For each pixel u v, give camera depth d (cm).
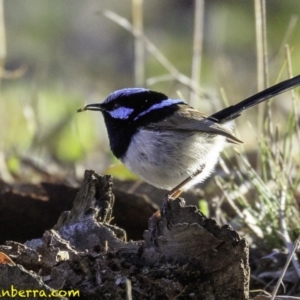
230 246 818
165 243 848
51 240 864
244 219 1090
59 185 1136
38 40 2753
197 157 1027
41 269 848
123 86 2523
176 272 829
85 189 973
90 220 938
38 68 2442
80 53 2767
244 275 817
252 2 2908
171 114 1020
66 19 2911
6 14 2825
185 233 834
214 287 825
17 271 788
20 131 1881
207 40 2664
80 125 1872
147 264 852
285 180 1123
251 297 958
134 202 1106
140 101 1035
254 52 2664
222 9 2866
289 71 1205
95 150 1909
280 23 2764
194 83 1467
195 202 1234
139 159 1019
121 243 912
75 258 841
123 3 3030
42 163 1658
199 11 1471
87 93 2397
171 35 2992
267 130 1183
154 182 1040
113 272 830
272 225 1088
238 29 2780
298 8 2817
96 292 813
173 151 1011
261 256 1073
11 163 1541
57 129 1798
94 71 2622
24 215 1123
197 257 833
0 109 2025
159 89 2308
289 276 1002
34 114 1828
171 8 3169
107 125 1056
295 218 1096
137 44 1611
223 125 1057
